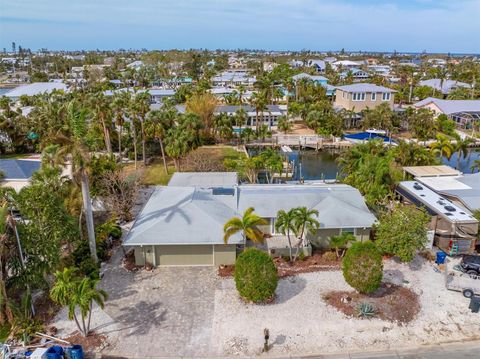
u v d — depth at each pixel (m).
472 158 67.06
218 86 138.00
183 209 32.28
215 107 76.12
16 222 24.97
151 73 142.62
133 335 23.09
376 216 36.53
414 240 29.02
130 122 63.78
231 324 24.03
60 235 26.72
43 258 25.12
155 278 28.98
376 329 23.70
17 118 66.31
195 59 161.25
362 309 24.77
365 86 91.00
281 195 35.88
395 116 77.25
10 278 24.02
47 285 25.66
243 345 22.33
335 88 101.50
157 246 30.14
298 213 29.44
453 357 21.62
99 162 39.38
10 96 101.75
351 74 145.62
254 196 35.78
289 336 23.08
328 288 27.67
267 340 21.92
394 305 25.78
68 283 21.67
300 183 49.00
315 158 68.44
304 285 28.02
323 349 22.16
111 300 26.33
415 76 140.75
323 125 75.75
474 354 21.86
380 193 38.62
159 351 21.92
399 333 23.42
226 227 28.47
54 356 20.42
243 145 71.06
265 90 88.56
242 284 24.94
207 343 22.50
